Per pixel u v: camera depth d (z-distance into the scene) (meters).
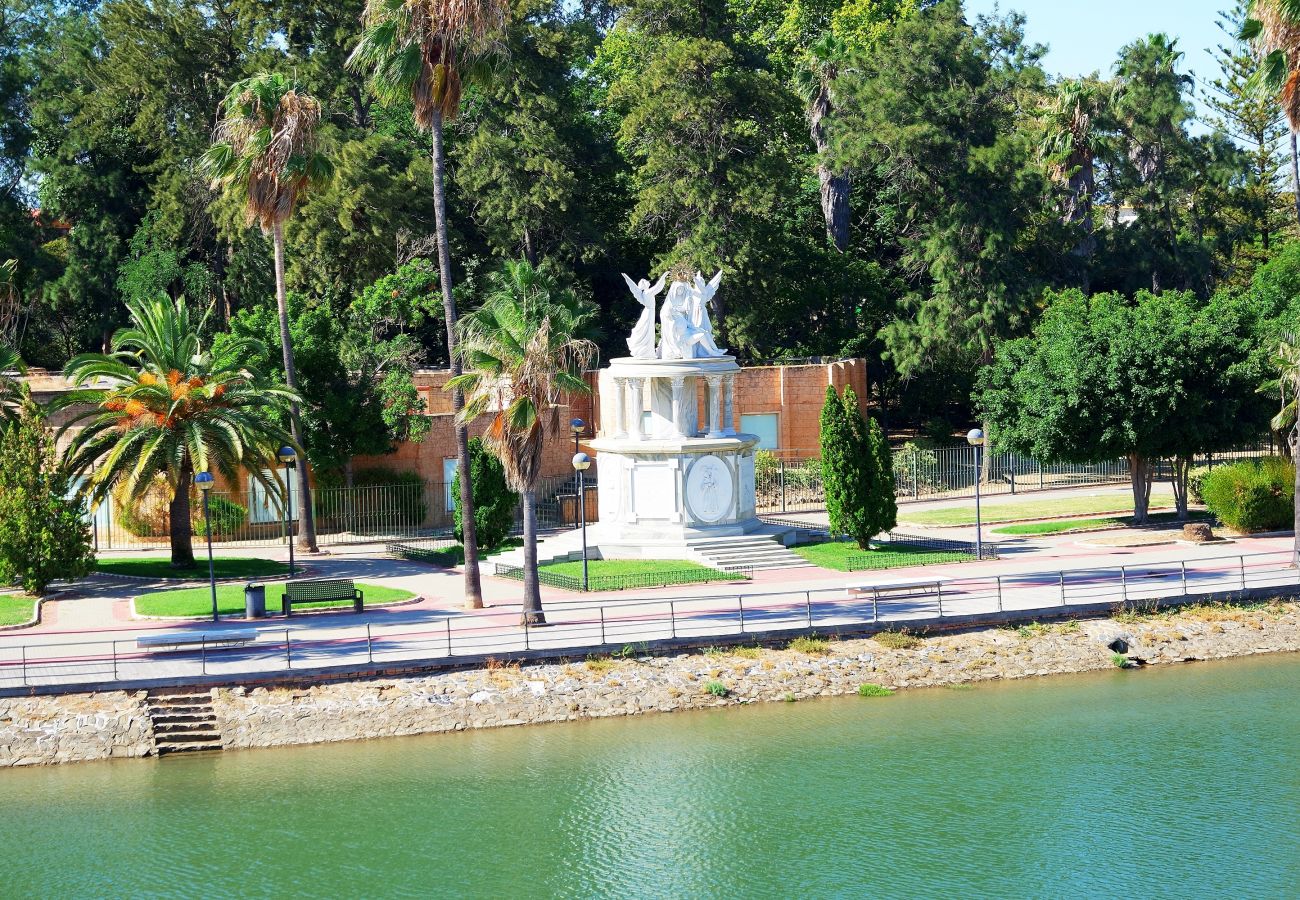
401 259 87.75
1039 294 83.75
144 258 86.38
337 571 59.16
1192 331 63.50
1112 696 45.31
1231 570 55.56
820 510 74.25
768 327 90.81
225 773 38.81
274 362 69.06
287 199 62.94
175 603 50.69
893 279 94.25
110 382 73.00
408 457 74.06
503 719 42.38
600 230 89.56
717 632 46.28
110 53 92.00
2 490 52.41
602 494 62.50
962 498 77.50
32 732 39.81
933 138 80.38
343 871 33.44
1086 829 35.62
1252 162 99.31
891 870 33.59
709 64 83.31
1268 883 32.66
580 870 33.53
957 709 44.06
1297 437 55.78
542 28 87.06
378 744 40.94
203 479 47.88
